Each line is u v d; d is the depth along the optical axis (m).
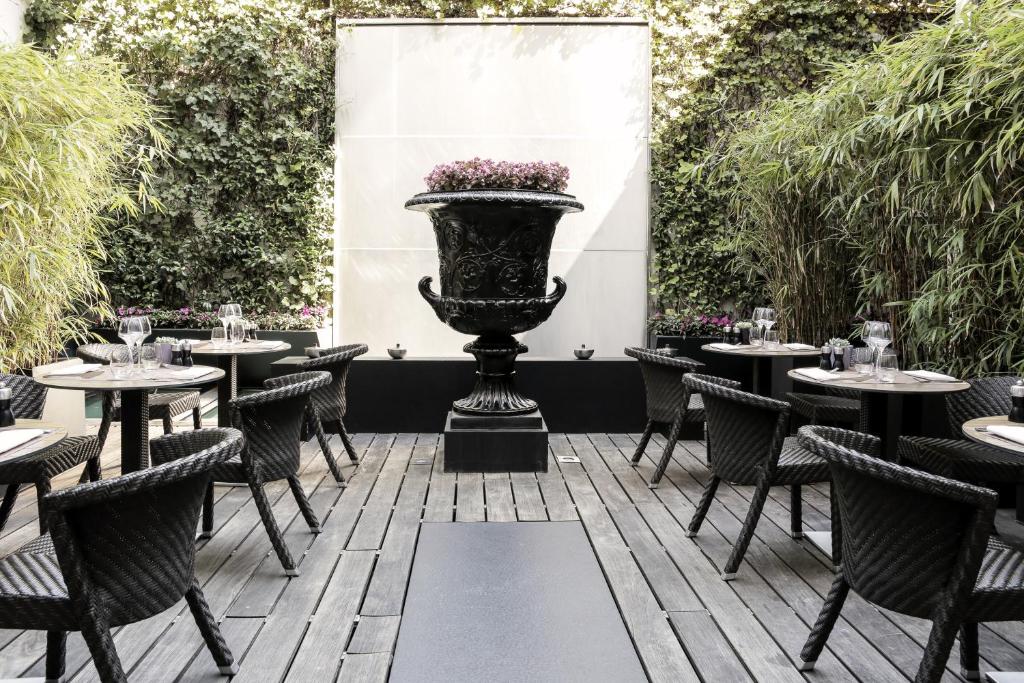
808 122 5.13
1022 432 2.27
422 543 3.20
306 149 6.98
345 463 4.62
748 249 6.64
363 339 7.12
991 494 1.57
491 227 4.18
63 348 5.26
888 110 4.25
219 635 2.09
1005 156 3.72
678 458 4.82
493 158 7.00
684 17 6.92
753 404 2.79
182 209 7.00
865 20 6.80
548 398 5.53
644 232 7.09
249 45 6.87
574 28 6.96
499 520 3.52
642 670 2.17
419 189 7.03
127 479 1.58
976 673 2.11
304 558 3.01
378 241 7.07
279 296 7.05
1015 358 3.94
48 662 2.01
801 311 5.67
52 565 1.83
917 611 1.74
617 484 4.18
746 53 6.93
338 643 2.30
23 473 2.77
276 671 2.12
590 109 7.00
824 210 5.14
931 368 4.39
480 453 4.42
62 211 4.86
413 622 2.46
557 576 2.85
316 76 6.96
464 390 5.50
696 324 6.90
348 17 6.99
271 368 5.36
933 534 1.68
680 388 4.14
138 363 3.47
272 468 2.93
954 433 3.36
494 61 6.96
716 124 6.94
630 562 3.00
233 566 2.92
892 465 1.70
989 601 1.69
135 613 1.68
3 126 4.35
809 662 2.14
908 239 4.41
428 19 6.93
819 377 3.46
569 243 7.09
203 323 6.80
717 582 2.80
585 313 7.11
